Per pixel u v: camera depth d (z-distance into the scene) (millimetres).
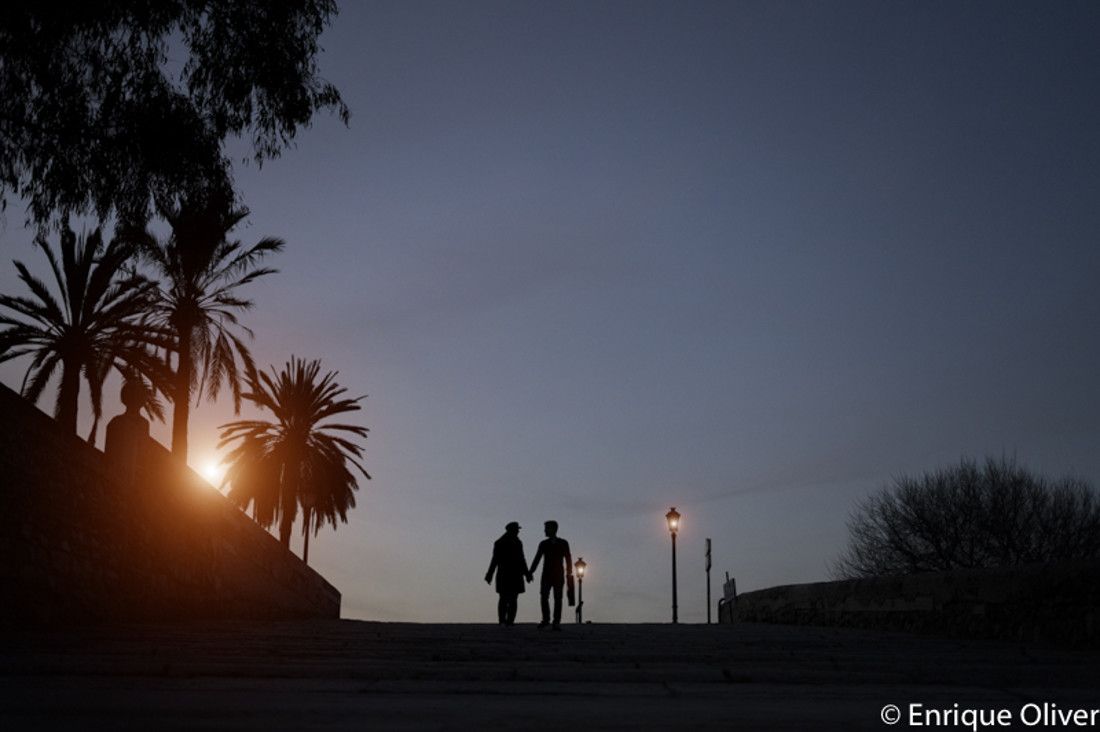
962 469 38844
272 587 23047
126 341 28719
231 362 31453
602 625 17203
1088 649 10266
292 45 12148
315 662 7852
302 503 43250
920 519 38375
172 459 17297
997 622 11969
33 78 11336
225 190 12328
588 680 7449
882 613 14859
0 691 5957
